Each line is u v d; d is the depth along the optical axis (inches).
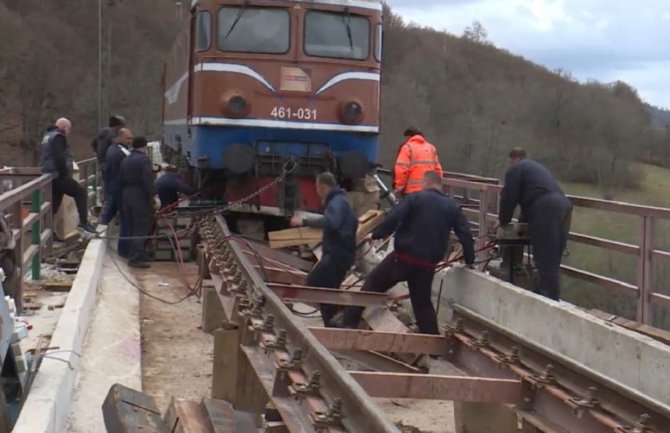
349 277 399.2
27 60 2484.0
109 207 525.7
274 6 475.2
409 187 424.2
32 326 306.0
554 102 1651.1
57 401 209.6
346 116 482.3
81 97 2541.8
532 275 345.7
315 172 482.6
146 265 480.7
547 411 208.4
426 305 287.1
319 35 482.0
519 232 338.0
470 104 1806.1
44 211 438.6
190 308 390.9
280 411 180.2
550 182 327.6
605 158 1556.3
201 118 471.8
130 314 361.7
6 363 216.2
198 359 310.3
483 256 402.0
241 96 470.9
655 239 308.0
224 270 318.7
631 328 289.1
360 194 491.8
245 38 473.4
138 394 190.7
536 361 227.0
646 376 204.8
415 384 206.7
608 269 703.7
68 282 384.8
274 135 477.4
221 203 500.7
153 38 2672.2
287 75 475.8
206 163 473.7
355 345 249.9
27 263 346.3
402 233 285.7
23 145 2463.1
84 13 2834.6
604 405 195.2
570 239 355.9
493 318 275.9
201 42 476.1
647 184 1550.2
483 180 498.3
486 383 210.8
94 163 729.0
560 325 240.8
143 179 475.5
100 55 1007.6
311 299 285.0
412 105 1668.3
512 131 1636.3
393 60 2140.7
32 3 2731.3
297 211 476.1
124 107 2378.2
